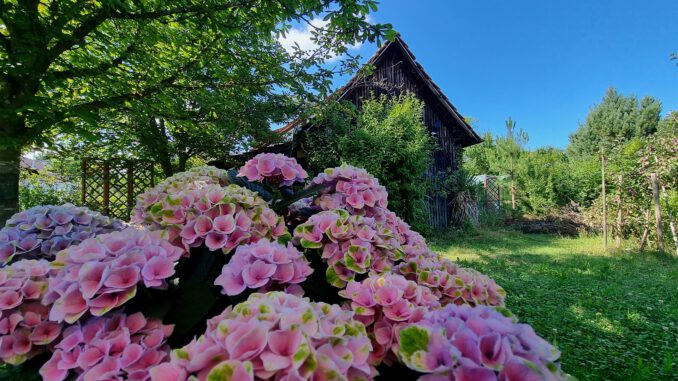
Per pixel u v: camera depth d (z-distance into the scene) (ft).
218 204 3.24
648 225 17.58
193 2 8.70
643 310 9.11
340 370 1.71
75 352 2.23
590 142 60.54
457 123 28.78
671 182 17.42
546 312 8.74
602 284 11.45
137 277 2.35
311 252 3.47
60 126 8.68
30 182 19.72
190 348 1.83
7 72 7.86
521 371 1.66
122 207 21.27
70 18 8.06
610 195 21.17
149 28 10.18
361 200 3.95
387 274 2.90
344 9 8.20
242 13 9.61
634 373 5.81
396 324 2.43
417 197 22.11
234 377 1.52
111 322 2.35
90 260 2.40
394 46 25.32
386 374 2.47
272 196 4.46
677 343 7.18
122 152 22.41
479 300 3.35
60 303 2.24
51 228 4.23
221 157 24.39
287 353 1.64
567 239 22.68
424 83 26.66
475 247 19.74
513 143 36.06
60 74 9.25
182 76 12.24
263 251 2.69
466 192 28.17
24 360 2.42
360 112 21.61
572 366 6.07
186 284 2.95
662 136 20.15
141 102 10.93
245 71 13.15
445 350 1.80
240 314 1.92
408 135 21.29
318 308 2.17
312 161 20.59
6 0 7.87
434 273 3.35
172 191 4.32
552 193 32.58
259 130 19.10
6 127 8.55
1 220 8.80
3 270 2.72
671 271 13.32
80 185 21.22
